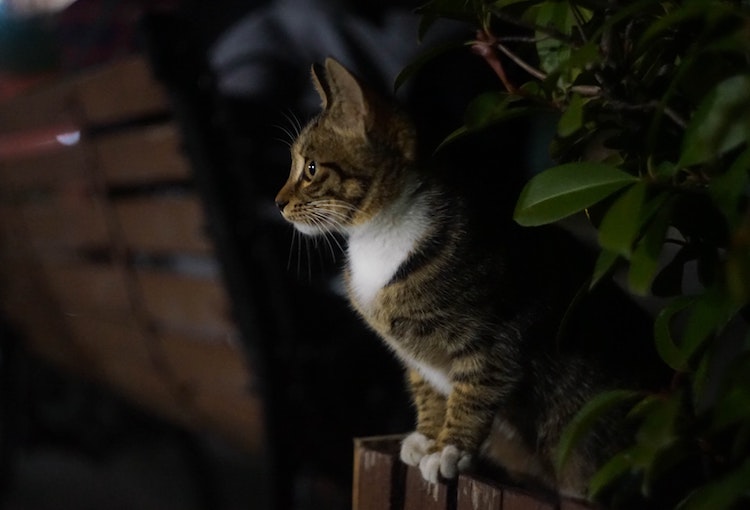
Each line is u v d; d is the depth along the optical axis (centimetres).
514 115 88
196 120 117
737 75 78
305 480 153
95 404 188
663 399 86
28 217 148
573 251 109
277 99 133
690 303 85
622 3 87
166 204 124
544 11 89
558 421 107
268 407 122
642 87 87
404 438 106
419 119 117
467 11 90
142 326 136
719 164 81
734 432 86
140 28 116
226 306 123
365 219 109
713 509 77
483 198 108
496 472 113
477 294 105
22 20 189
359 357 129
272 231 122
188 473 159
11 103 144
